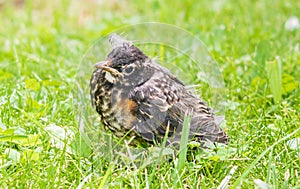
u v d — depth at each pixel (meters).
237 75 12.70
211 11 17.66
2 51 15.11
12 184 8.25
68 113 10.55
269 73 11.66
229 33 14.98
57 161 8.78
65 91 11.57
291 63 13.16
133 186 8.28
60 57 14.07
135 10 19.03
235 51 13.73
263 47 13.27
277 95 11.36
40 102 11.09
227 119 10.53
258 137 9.73
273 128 10.02
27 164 8.60
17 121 10.01
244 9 17.59
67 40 15.88
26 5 18.84
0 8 19.47
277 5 17.80
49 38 15.79
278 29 16.05
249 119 10.78
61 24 17.72
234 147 9.48
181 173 8.59
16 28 17.16
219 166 8.94
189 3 18.47
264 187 8.15
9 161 8.71
